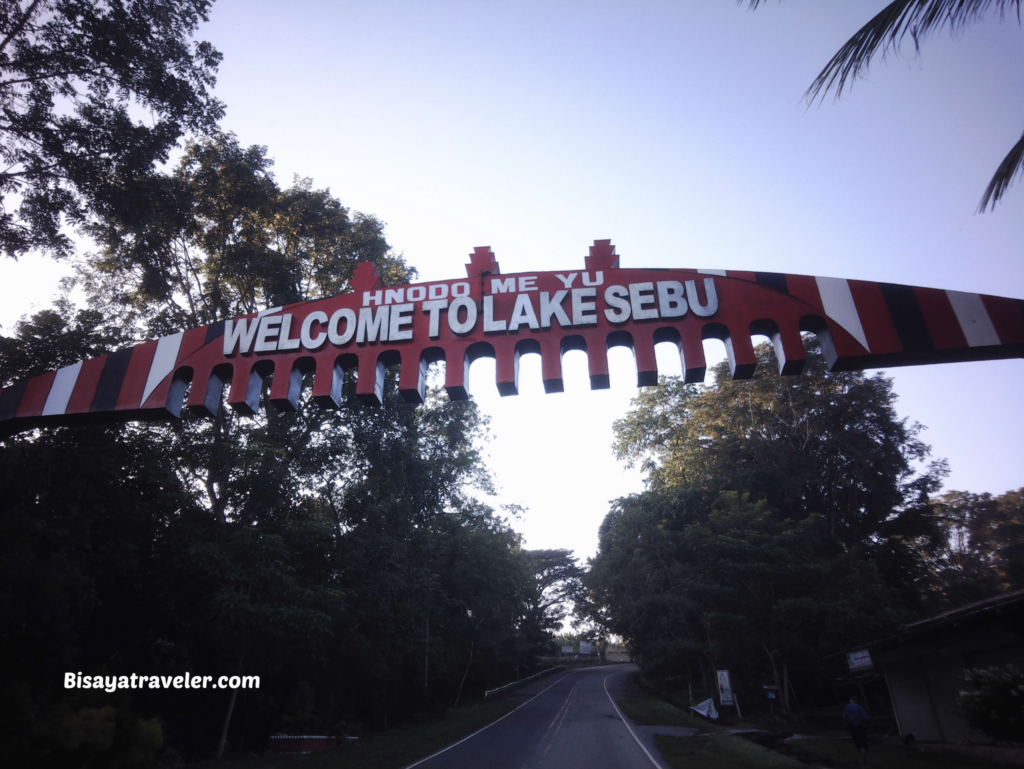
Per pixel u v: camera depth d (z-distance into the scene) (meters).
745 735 17.23
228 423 17.83
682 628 29.16
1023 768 10.71
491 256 7.04
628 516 30.83
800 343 6.06
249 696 15.97
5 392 7.08
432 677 27.41
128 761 8.94
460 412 25.08
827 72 7.06
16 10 10.32
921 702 14.40
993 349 5.75
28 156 11.23
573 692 36.38
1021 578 34.16
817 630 20.73
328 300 7.04
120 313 18.86
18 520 9.98
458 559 29.61
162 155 12.45
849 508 30.66
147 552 14.09
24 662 10.18
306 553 17.39
